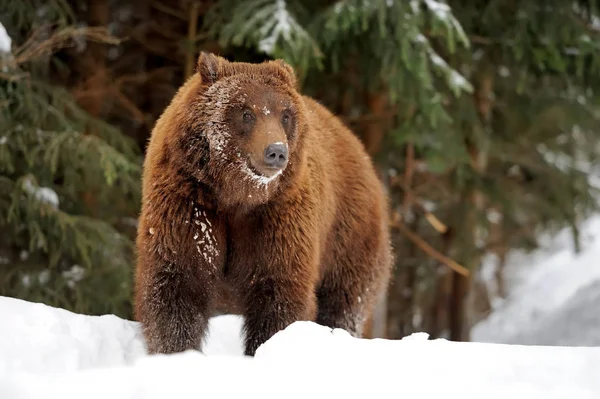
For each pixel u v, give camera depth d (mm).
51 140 13234
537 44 16016
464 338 20781
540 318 23109
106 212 15586
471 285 20812
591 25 16703
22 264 14273
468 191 19812
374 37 14422
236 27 13914
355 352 5750
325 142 9289
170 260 7676
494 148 19000
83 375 5367
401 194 20219
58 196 14352
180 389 4957
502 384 5184
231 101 7461
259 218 7824
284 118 7617
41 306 7738
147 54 18000
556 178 20422
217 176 7488
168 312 7691
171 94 17406
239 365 5441
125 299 14273
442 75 15109
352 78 16672
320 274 9367
